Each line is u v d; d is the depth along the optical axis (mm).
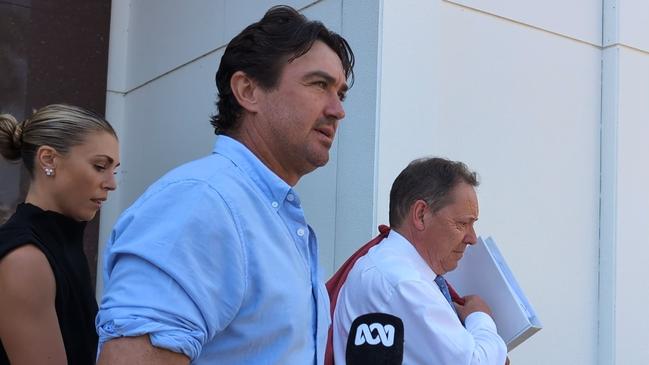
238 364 1222
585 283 3516
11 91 4555
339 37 1470
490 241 2289
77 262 1804
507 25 3297
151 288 1127
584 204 3539
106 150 1851
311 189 3176
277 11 1407
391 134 2832
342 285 2125
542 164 3389
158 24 4719
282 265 1271
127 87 5148
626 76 3602
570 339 3441
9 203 4402
